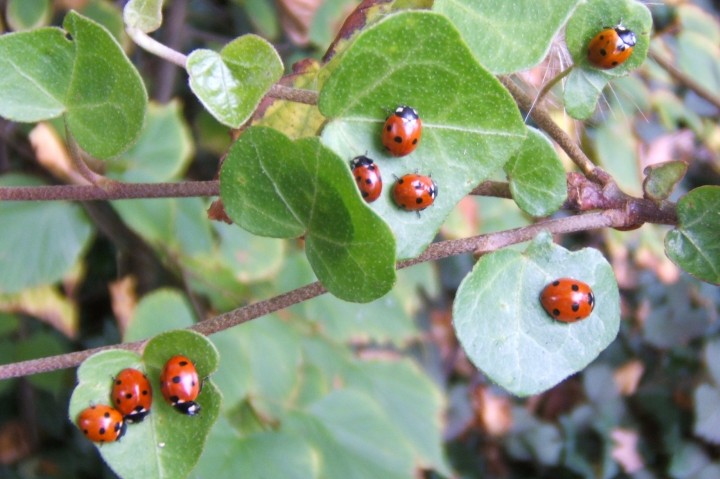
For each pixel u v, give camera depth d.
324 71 0.21
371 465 0.37
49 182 0.32
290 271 0.38
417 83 0.18
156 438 0.19
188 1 0.41
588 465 0.63
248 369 0.35
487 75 0.18
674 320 0.64
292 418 0.36
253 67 0.18
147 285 0.38
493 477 0.65
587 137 0.31
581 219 0.20
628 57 0.20
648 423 0.63
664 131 0.45
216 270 0.35
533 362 0.19
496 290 0.19
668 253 0.20
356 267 0.18
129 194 0.20
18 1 0.30
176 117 0.33
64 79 0.18
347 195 0.17
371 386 0.42
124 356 0.19
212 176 0.43
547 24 0.18
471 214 0.40
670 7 0.41
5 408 0.47
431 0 0.21
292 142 0.17
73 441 0.48
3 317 0.40
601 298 0.20
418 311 0.61
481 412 0.64
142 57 0.38
